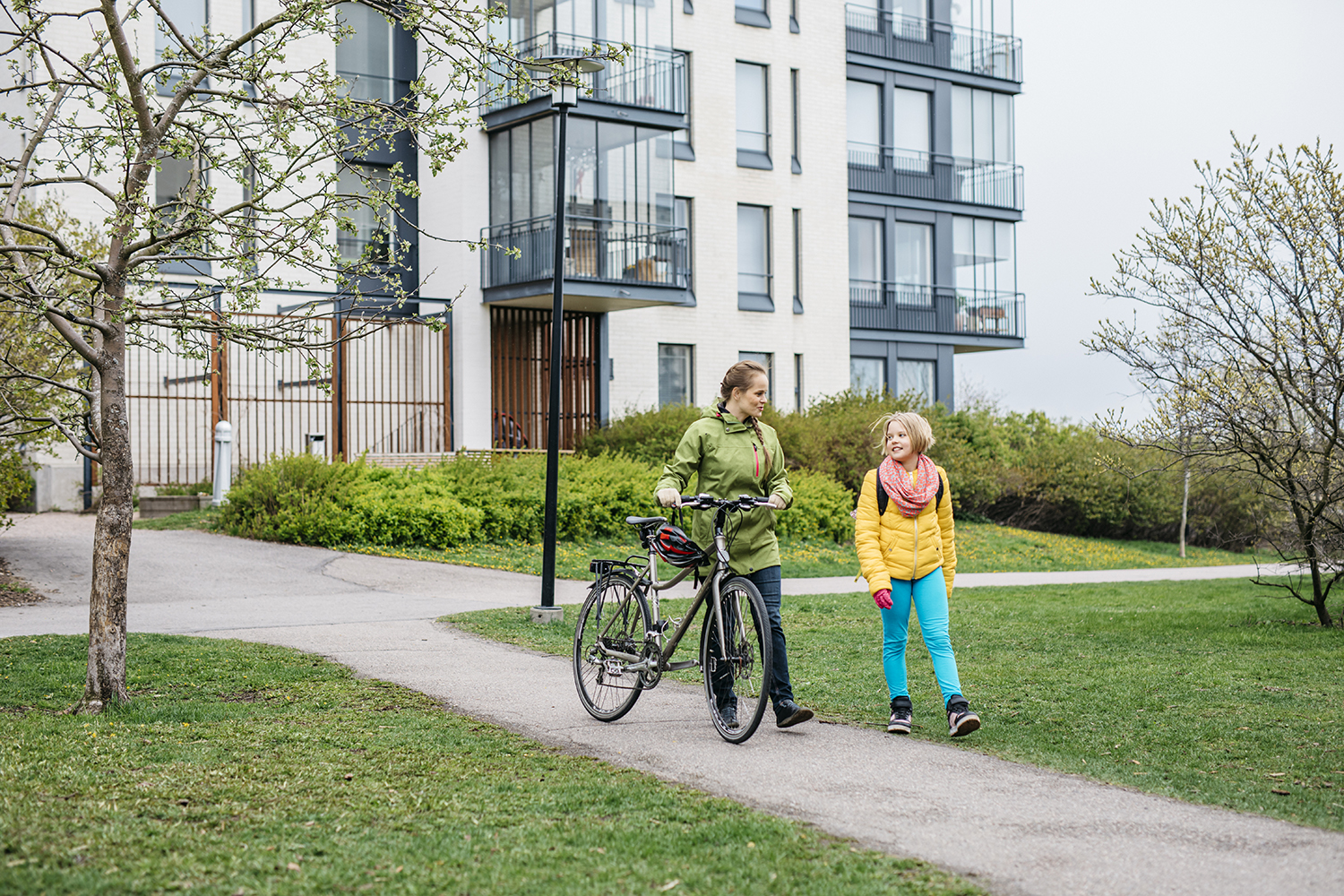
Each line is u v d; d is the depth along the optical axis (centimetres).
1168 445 1125
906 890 369
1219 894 367
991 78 3155
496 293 2216
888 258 2991
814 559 1816
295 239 673
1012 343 3194
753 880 378
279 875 371
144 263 691
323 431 2169
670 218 2286
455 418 2242
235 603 1155
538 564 1576
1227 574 1833
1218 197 1051
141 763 515
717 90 2684
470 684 743
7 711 633
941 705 702
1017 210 3206
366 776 504
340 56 2256
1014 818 451
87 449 665
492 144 2256
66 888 352
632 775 513
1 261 674
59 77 708
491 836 419
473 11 696
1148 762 554
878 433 2266
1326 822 447
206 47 711
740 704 600
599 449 2259
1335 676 806
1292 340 1038
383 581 1351
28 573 1287
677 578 630
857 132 2973
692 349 2650
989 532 2342
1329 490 1083
